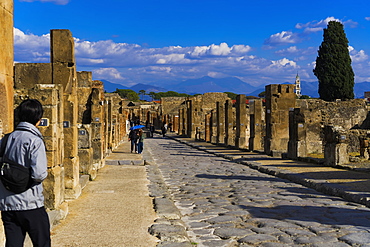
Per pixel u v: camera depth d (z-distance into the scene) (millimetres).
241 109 31797
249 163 20359
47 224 4938
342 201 10922
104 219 8320
